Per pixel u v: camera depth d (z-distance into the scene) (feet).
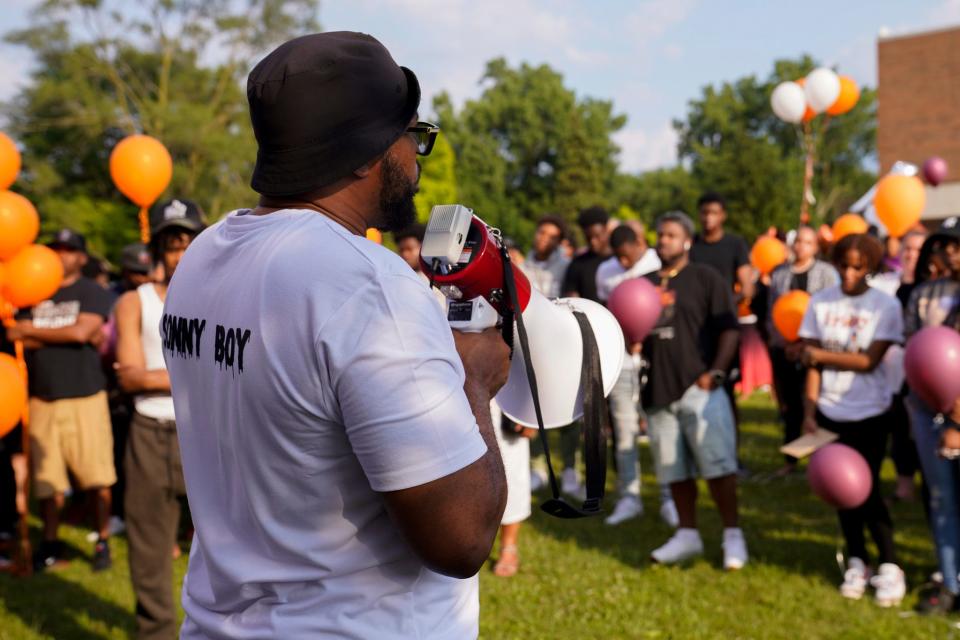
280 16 112.06
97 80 111.55
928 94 89.35
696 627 13.03
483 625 13.35
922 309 13.74
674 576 15.24
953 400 11.95
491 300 4.58
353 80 4.07
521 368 5.07
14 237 14.26
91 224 100.12
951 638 12.41
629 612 13.74
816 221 170.09
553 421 5.17
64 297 16.62
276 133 4.08
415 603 4.20
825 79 23.57
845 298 14.49
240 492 4.15
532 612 13.85
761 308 25.31
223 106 114.73
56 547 17.01
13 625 13.97
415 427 3.65
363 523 4.02
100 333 16.81
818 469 13.25
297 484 3.95
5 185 14.79
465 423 3.81
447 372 3.81
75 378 16.38
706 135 221.25
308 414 3.79
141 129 110.42
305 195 4.18
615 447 19.43
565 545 17.33
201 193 105.50
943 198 88.33
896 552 16.14
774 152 172.76
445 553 3.81
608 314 5.52
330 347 3.67
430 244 4.44
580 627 13.26
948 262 13.41
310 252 3.85
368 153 4.11
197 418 4.42
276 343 3.80
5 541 17.80
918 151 89.92
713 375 14.97
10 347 17.02
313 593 4.06
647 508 20.13
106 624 14.07
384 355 3.65
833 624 13.12
